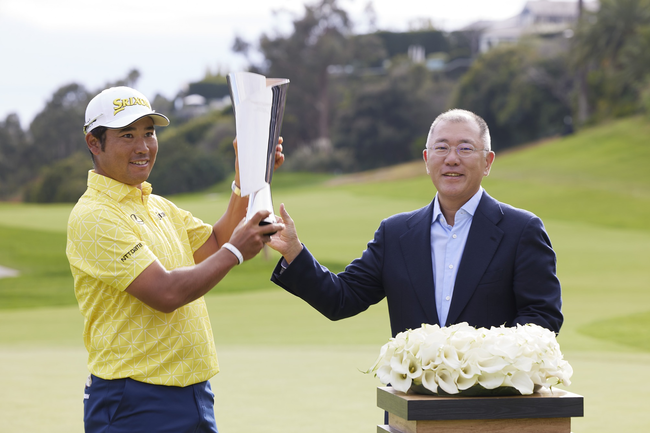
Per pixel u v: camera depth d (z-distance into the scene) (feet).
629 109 290.35
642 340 48.80
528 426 12.30
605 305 69.87
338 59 378.94
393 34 496.64
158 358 14.35
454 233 16.11
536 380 12.29
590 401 28.04
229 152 385.70
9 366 37.32
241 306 72.69
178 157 356.59
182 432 14.42
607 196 183.52
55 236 144.15
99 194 14.74
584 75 302.45
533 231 15.62
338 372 35.22
